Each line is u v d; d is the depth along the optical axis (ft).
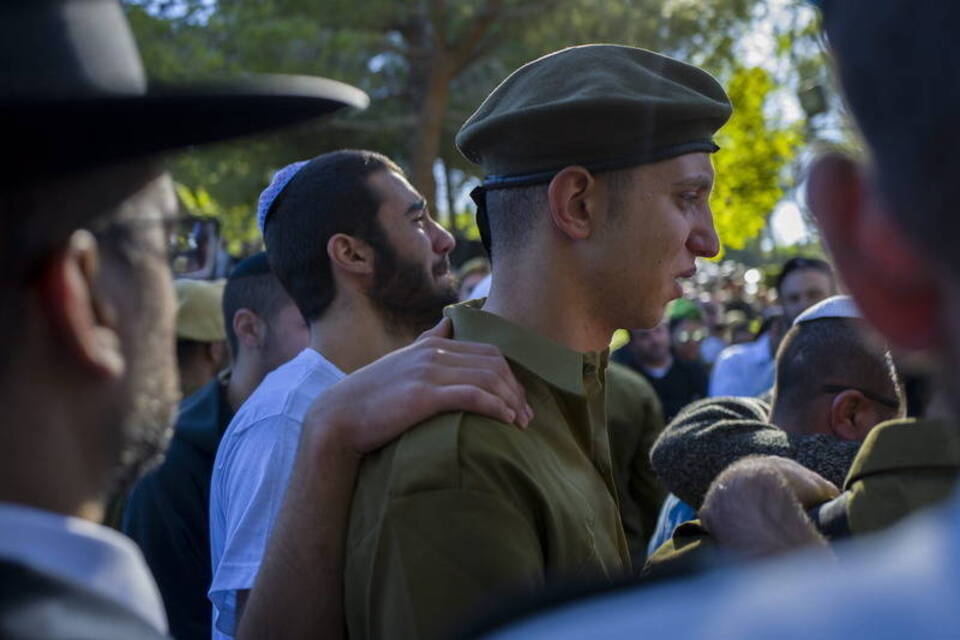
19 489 2.88
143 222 3.17
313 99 3.20
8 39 2.66
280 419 7.22
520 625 2.06
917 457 5.08
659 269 5.38
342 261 7.91
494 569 4.68
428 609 4.67
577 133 5.28
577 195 5.34
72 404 2.97
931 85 1.76
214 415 9.66
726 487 5.09
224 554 6.93
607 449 5.79
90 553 2.85
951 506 1.75
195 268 12.13
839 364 7.09
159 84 3.01
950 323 1.82
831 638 1.69
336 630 5.30
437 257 8.30
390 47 50.93
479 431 4.95
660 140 5.33
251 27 42.63
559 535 4.96
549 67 5.46
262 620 5.33
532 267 5.46
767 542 4.77
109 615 2.57
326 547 5.22
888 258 1.90
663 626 1.85
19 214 2.80
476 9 49.08
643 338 21.72
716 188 36.09
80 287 2.94
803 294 17.48
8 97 2.61
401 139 57.52
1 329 2.82
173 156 3.27
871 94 1.86
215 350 11.58
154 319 3.23
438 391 5.01
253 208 53.67
